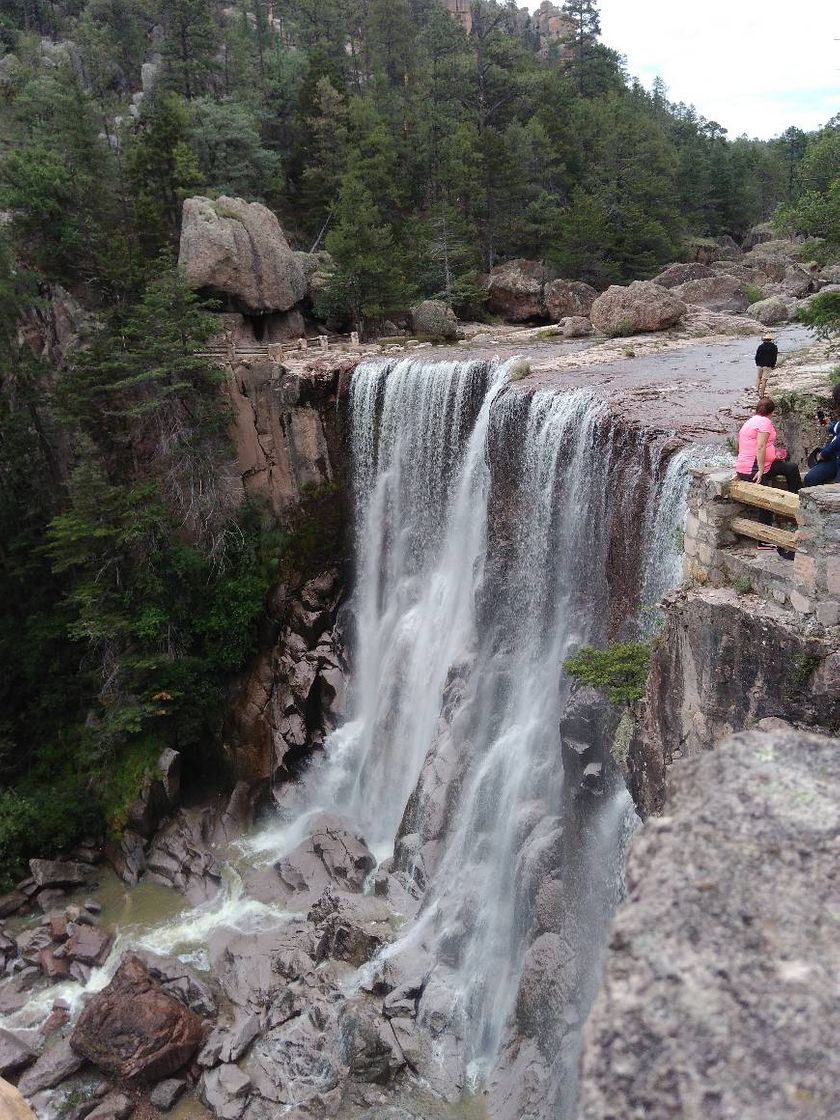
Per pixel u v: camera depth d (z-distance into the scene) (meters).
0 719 34.47
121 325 36.69
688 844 5.28
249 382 35.97
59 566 31.98
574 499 23.39
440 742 26.45
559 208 64.81
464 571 30.14
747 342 38.28
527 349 39.91
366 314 47.16
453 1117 17.94
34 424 37.78
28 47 84.12
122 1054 20.62
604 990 4.58
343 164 60.75
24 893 28.33
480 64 73.06
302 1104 18.91
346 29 97.06
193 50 72.44
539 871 19.62
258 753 33.34
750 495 11.88
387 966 21.19
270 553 35.41
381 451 33.94
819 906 4.82
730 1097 4.02
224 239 43.97
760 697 11.12
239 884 28.19
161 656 32.50
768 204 109.88
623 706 16.05
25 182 44.75
